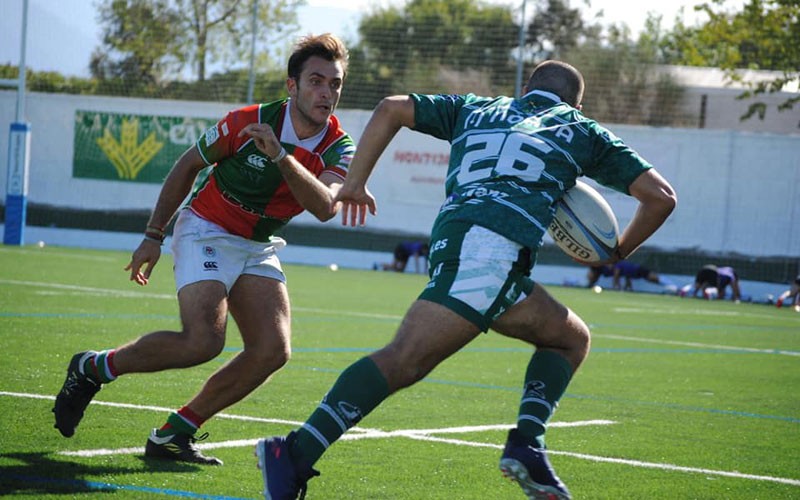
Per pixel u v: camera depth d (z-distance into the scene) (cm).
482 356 1764
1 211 4694
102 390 1143
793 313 3397
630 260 4159
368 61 4850
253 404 1137
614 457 965
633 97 4959
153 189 4525
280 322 850
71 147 4603
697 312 3134
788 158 3981
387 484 805
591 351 1944
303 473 643
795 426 1206
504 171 689
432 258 684
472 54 4781
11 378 1163
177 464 823
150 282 2795
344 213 784
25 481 733
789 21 5069
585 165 715
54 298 2189
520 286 679
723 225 4047
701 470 924
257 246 866
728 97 5919
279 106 855
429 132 736
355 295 2852
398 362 650
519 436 689
